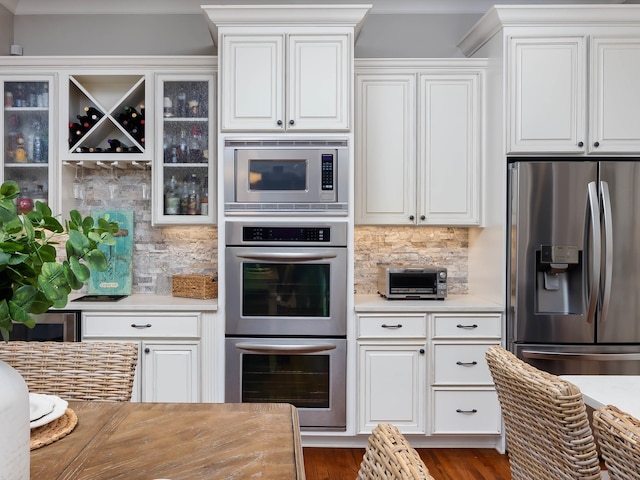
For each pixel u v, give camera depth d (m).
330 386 2.90
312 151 2.90
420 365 2.92
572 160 2.97
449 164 3.21
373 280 3.52
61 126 3.18
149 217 3.51
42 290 0.84
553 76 2.92
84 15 3.54
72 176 3.39
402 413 2.92
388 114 3.20
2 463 0.72
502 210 2.94
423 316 2.91
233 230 2.90
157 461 1.04
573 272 2.88
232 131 2.92
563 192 2.81
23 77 3.18
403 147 3.21
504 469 2.71
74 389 1.62
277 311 2.91
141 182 3.52
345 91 2.91
